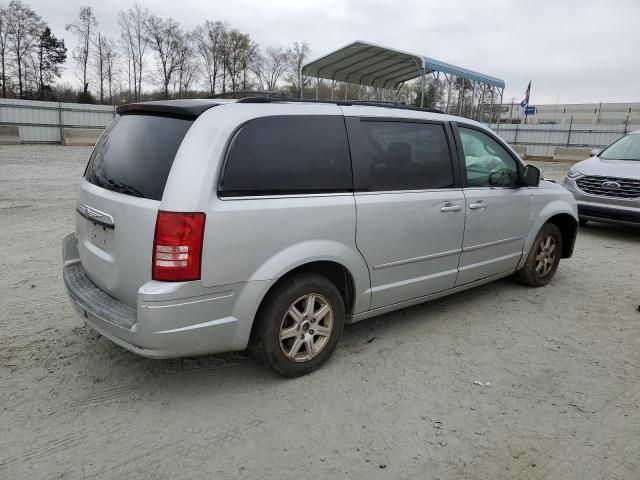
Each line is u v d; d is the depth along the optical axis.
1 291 4.96
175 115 3.15
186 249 2.82
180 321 2.88
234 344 3.14
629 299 5.34
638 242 8.16
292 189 3.25
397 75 16.20
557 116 65.31
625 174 8.03
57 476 2.55
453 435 2.97
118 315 3.02
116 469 2.62
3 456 2.68
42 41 56.22
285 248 3.20
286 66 56.00
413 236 3.97
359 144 3.64
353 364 3.77
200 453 2.76
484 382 3.57
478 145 4.65
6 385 3.33
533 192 5.18
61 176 13.75
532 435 2.98
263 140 3.16
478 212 4.51
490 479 2.62
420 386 3.50
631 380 3.65
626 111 61.22
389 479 2.60
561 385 3.56
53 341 3.95
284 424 3.03
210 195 2.89
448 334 4.36
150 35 55.81
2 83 54.34
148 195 2.94
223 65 58.81
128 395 3.28
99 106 27.28
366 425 3.04
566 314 4.88
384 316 4.71
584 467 2.72
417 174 4.04
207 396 3.29
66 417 3.03
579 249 7.59
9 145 24.14
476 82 16.25
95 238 3.38
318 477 2.60
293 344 3.45
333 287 3.56
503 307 5.02
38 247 6.57
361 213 3.57
